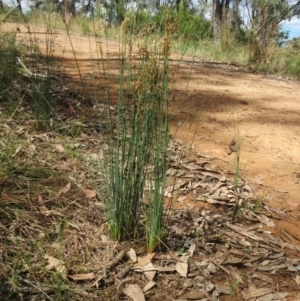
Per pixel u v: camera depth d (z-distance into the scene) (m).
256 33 8.16
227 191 2.36
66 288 1.46
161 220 1.76
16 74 3.22
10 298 1.38
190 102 3.83
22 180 1.99
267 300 1.60
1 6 5.16
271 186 2.56
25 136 2.42
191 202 2.19
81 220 1.85
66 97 3.25
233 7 10.33
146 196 1.81
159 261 1.71
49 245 1.66
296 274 1.77
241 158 2.88
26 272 1.50
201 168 2.57
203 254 1.80
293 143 3.29
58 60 4.86
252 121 3.62
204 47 7.52
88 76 4.15
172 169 2.47
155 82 1.65
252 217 2.16
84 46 6.46
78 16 8.95
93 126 2.78
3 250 1.58
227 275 1.70
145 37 1.65
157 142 1.69
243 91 4.63
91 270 1.60
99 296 1.49
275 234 2.06
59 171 2.16
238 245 1.90
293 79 6.48
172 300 1.53
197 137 3.08
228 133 3.28
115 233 1.77
